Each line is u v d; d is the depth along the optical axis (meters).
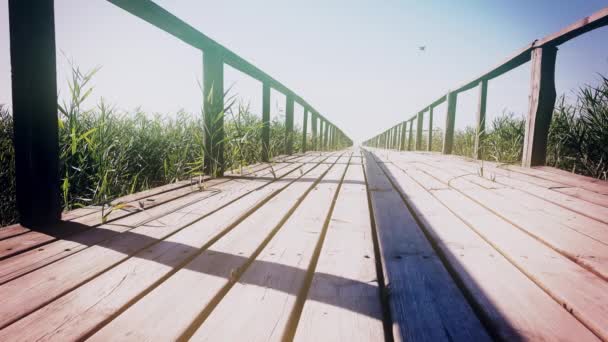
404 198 2.03
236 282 0.88
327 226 1.49
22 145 1.28
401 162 4.61
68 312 0.72
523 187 2.30
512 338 0.64
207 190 2.16
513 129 3.83
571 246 1.11
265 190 2.17
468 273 0.94
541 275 0.91
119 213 1.53
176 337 0.64
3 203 2.08
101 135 2.21
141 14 1.87
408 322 0.70
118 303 0.75
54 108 1.33
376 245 1.31
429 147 7.44
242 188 2.25
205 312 0.75
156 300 0.78
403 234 1.31
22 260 0.98
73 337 0.63
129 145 2.80
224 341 0.63
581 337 0.65
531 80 3.16
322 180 2.74
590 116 2.85
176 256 1.04
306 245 1.16
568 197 1.96
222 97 2.76
